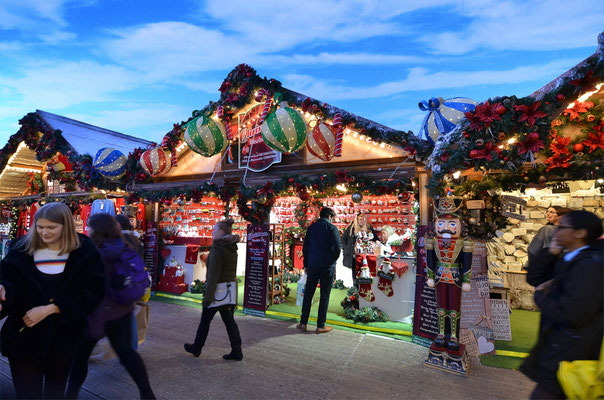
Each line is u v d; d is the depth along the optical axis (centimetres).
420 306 465
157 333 493
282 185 597
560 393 166
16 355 209
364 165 568
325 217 529
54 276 216
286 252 1006
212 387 328
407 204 855
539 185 459
